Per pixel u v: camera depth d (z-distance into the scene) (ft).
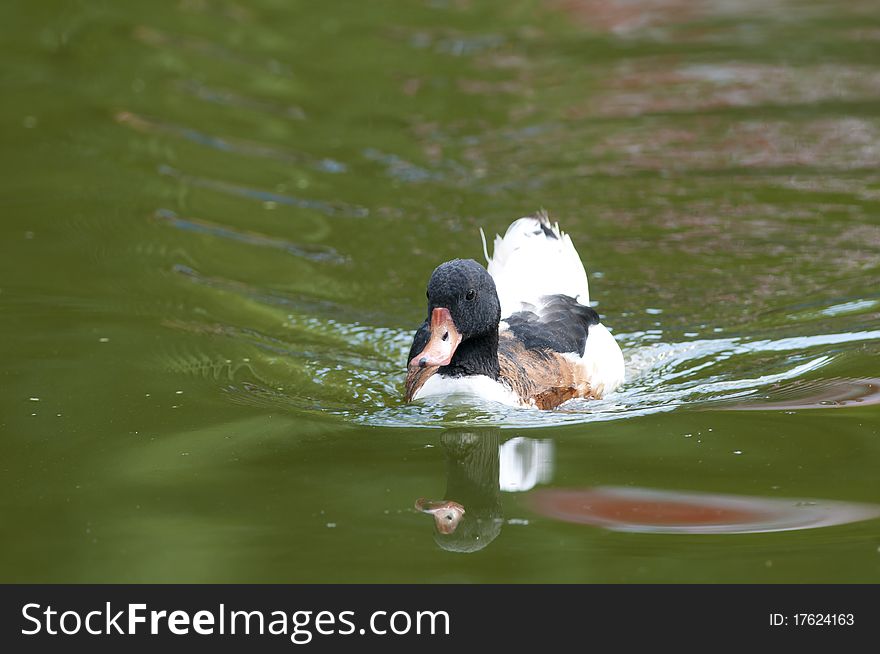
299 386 39.34
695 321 44.16
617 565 27.84
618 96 69.05
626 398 39.11
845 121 63.57
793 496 30.83
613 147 61.26
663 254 49.57
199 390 38.42
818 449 33.58
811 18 83.10
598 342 40.78
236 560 28.12
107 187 55.93
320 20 82.79
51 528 29.58
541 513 30.48
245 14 82.74
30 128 62.75
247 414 36.88
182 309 44.65
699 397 38.37
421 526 29.91
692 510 30.35
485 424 36.65
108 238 50.67
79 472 32.68
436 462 33.78
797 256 48.96
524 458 34.01
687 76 72.08
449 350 35.99
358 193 55.98
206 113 65.46
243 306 45.03
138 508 30.66
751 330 43.16
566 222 52.65
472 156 60.49
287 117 65.57
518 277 43.06
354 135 63.31
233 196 55.42
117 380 38.78
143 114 64.95
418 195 55.83
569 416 37.37
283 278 47.55
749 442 34.40
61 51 73.82
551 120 65.46
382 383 39.96
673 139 62.18
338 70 73.20
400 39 79.82
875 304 44.32
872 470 32.07
